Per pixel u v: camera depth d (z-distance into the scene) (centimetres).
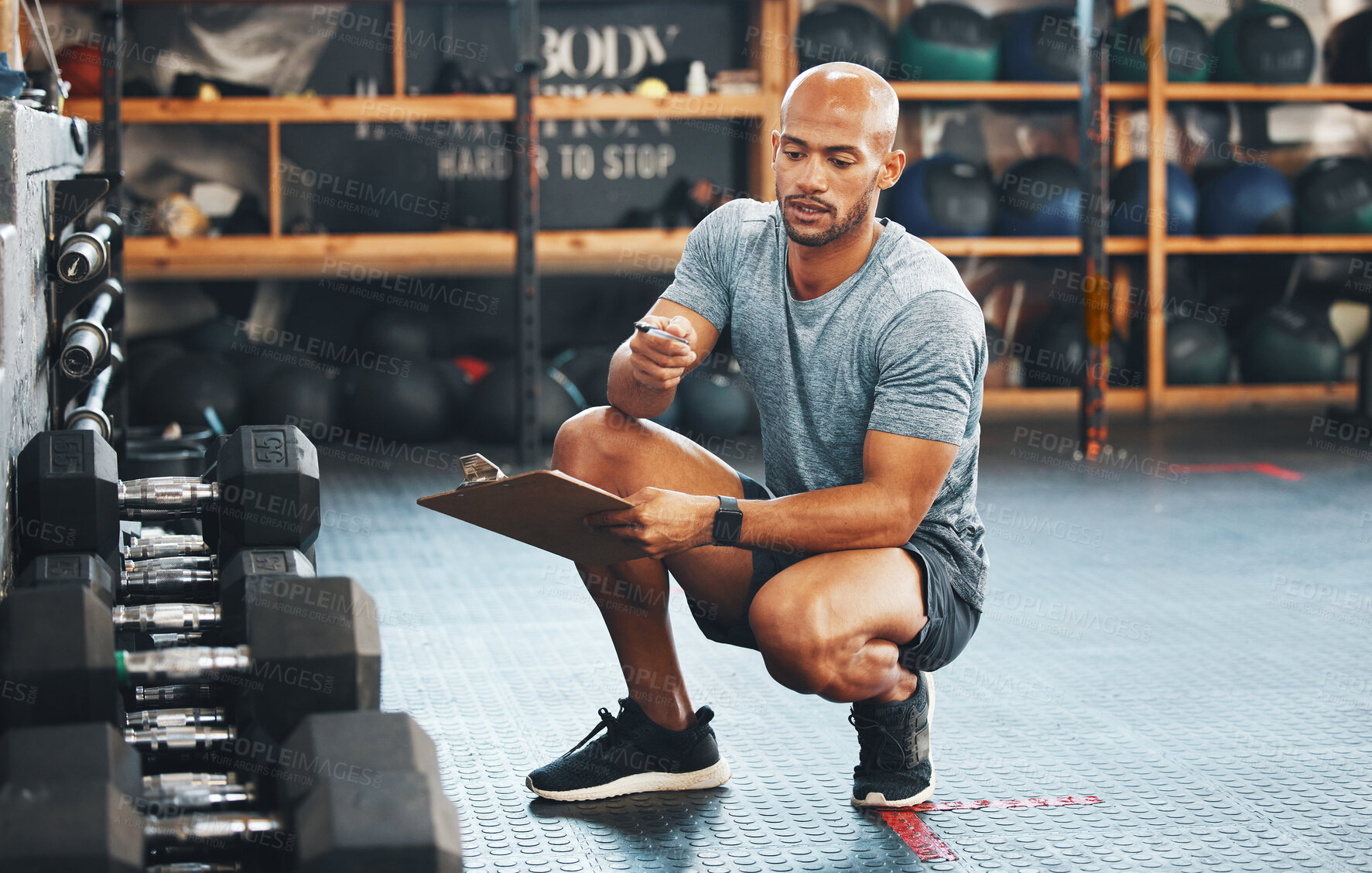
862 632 175
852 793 206
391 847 102
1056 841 188
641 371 186
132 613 149
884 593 177
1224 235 662
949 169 645
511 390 582
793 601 174
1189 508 452
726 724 239
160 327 662
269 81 656
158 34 645
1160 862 181
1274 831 192
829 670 175
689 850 184
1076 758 223
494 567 365
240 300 667
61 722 120
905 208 642
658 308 204
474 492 161
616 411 200
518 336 523
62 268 213
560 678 267
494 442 584
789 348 193
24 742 110
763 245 197
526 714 244
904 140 702
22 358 171
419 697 254
